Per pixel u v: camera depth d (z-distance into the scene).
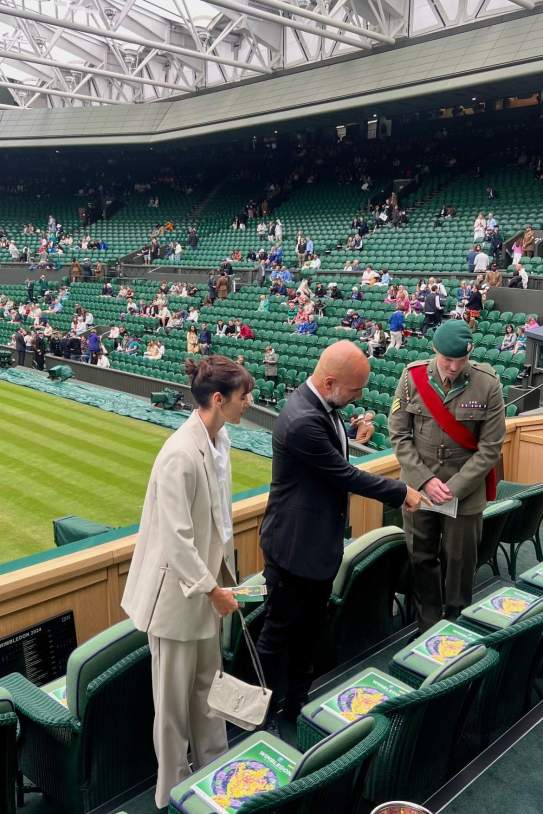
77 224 37.56
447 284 18.95
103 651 2.61
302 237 25.23
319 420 2.78
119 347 22.19
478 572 4.91
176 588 2.54
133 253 31.23
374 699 2.81
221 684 2.62
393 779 2.51
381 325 17.75
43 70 34.28
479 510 3.67
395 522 5.62
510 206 23.80
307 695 3.26
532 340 13.39
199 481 2.54
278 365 18.00
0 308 28.81
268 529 2.97
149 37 28.62
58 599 3.56
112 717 2.70
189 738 2.86
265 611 3.11
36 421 16.48
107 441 14.71
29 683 2.96
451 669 2.48
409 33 23.45
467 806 2.70
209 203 35.38
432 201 26.77
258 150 35.25
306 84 26.00
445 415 3.59
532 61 19.75
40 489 11.47
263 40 26.67
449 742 2.77
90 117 33.41
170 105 31.78
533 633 2.96
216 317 22.14
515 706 3.19
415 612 4.07
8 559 8.64
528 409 12.80
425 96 22.59
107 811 2.78
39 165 40.44
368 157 32.28
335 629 3.59
